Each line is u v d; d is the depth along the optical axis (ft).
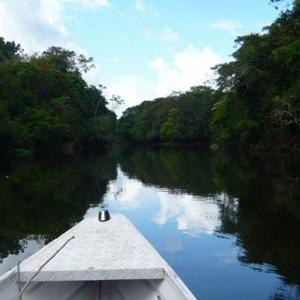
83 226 23.22
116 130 345.72
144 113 331.36
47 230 39.17
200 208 50.47
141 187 69.72
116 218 25.16
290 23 128.88
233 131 160.66
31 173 90.79
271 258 31.22
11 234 37.73
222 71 171.42
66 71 241.55
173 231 39.19
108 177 85.56
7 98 163.53
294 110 114.01
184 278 27.27
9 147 151.23
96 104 257.96
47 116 170.81
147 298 16.98
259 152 149.59
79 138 216.13
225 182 75.25
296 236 37.22
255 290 25.38
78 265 17.02
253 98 143.43
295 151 133.90
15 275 15.89
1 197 57.77
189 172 95.04
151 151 216.33
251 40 139.03
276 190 64.18
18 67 184.44
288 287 25.80
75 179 80.84
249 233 38.29
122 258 18.04
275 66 126.82
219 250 33.17
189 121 280.92
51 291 17.24
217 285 26.12
